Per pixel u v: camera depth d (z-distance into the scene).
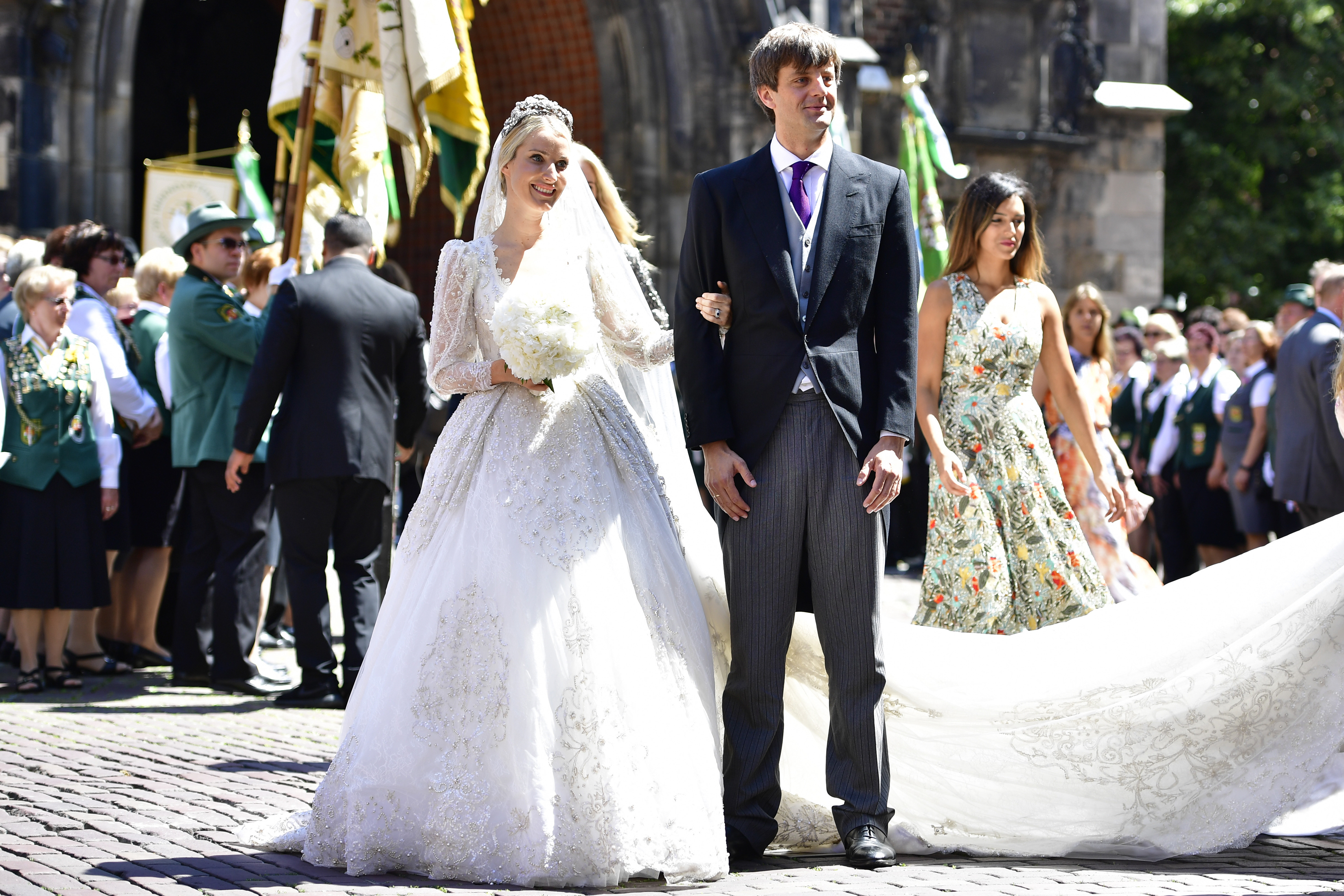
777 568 4.77
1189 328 13.03
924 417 5.94
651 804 4.38
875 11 21.30
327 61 8.88
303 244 9.93
